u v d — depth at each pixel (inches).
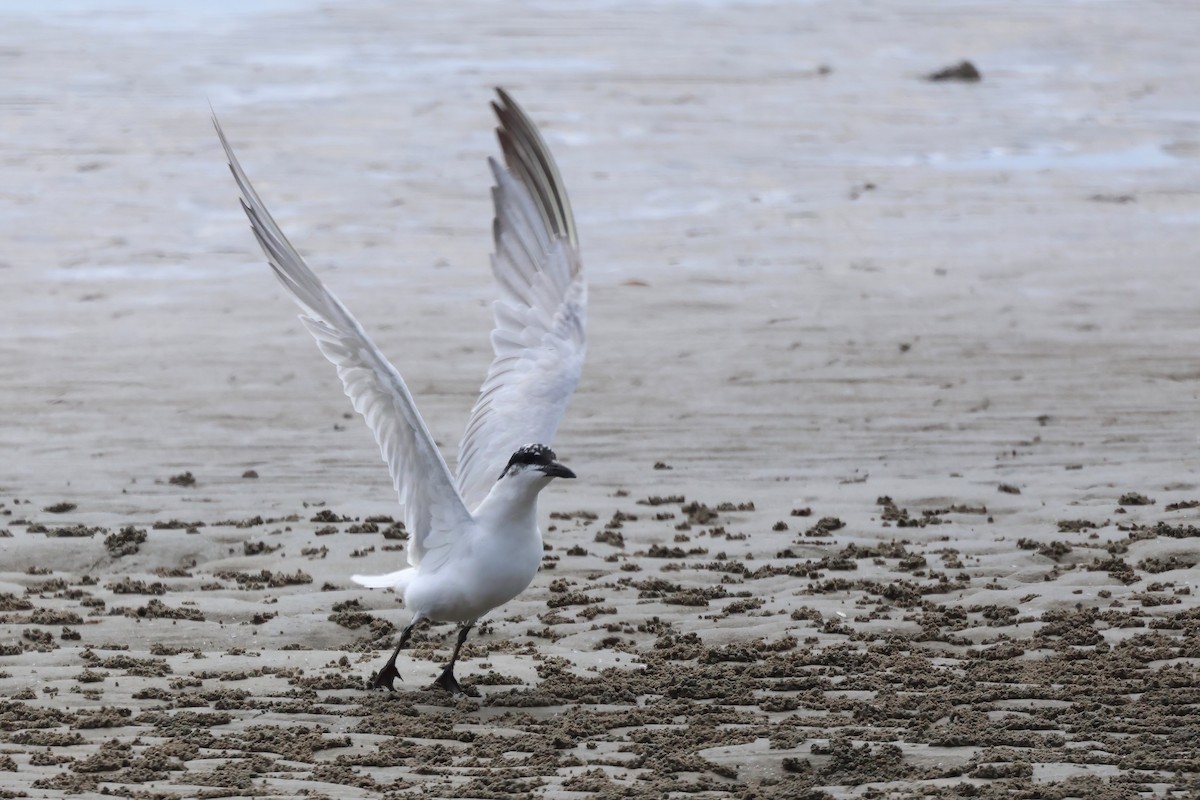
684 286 912.3
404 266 950.4
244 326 832.9
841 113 1428.4
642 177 1186.0
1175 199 1146.0
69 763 341.7
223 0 2006.6
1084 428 686.5
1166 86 1568.7
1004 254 991.0
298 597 492.4
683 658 437.1
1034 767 335.6
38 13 1891.0
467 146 1267.2
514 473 391.9
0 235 1000.2
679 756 346.0
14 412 705.6
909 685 403.5
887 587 487.8
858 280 928.3
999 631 450.3
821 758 344.8
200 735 363.9
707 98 1478.8
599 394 735.7
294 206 1087.6
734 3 2089.1
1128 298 891.4
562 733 367.2
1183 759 338.3
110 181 1143.0
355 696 399.2
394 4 2021.4
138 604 486.0
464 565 391.5
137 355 780.6
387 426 391.9
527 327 441.7
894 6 2074.3
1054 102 1492.4
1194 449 653.9
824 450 666.2
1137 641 432.1
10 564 527.5
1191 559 509.0
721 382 750.5
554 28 1865.2
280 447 673.0
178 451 664.4
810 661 425.7
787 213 1091.9
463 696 399.5
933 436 680.4
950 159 1267.2
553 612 480.1
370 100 1435.8
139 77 1526.8
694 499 599.5
